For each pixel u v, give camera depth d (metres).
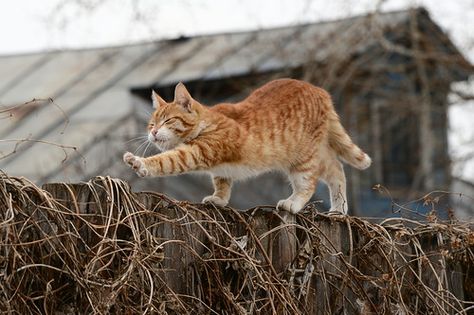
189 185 13.62
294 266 6.06
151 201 5.48
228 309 5.61
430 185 17.11
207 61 16.44
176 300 5.29
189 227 5.61
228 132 7.03
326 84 15.05
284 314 5.78
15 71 17.84
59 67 17.62
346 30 15.98
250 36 17.17
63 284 5.07
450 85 17.61
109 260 5.14
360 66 16.50
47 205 5.03
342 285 6.30
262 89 7.75
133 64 16.81
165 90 15.96
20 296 4.89
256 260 5.72
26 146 14.45
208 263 5.60
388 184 17.16
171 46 17.30
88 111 15.36
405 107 16.86
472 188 17.86
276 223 6.06
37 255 5.00
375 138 17.19
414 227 7.11
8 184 5.00
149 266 5.20
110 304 4.95
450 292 6.86
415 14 16.31
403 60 18.06
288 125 7.43
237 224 5.88
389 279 6.43
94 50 18.06
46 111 15.67
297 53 15.81
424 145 17.08
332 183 7.88
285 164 7.47
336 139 7.88
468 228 7.09
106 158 13.44
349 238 6.47
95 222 5.20
